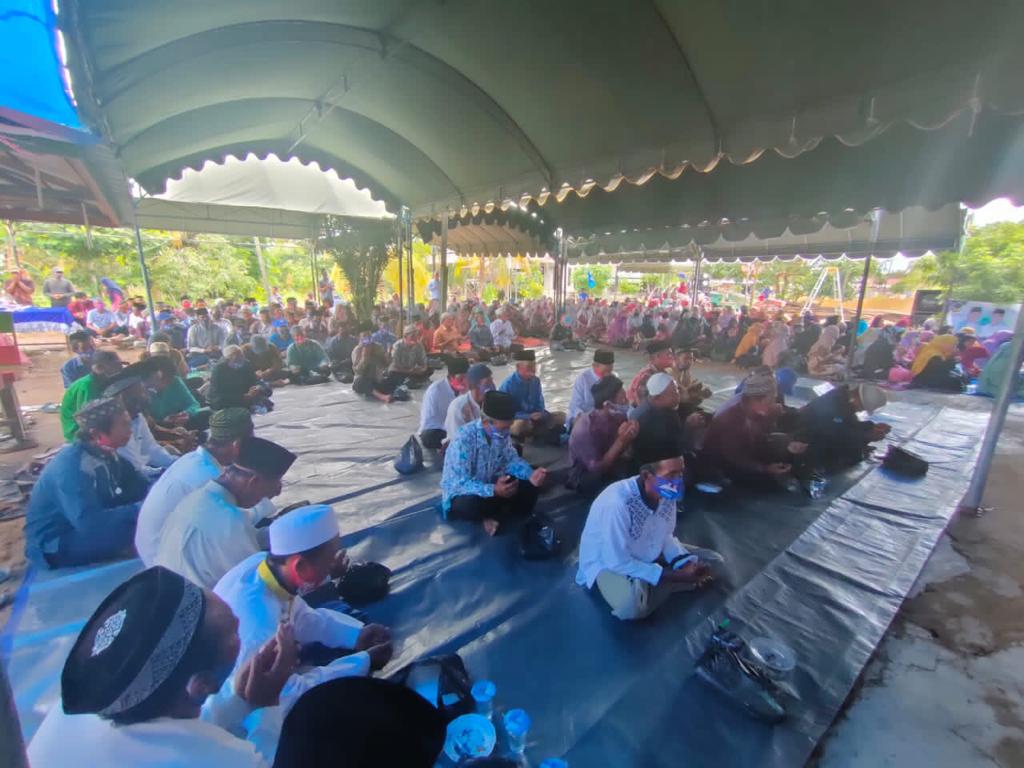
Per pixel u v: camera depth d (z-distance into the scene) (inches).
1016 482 181.3
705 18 128.3
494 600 105.8
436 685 75.5
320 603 100.9
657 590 98.1
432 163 286.4
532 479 137.0
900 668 91.3
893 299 949.8
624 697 81.2
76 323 448.8
